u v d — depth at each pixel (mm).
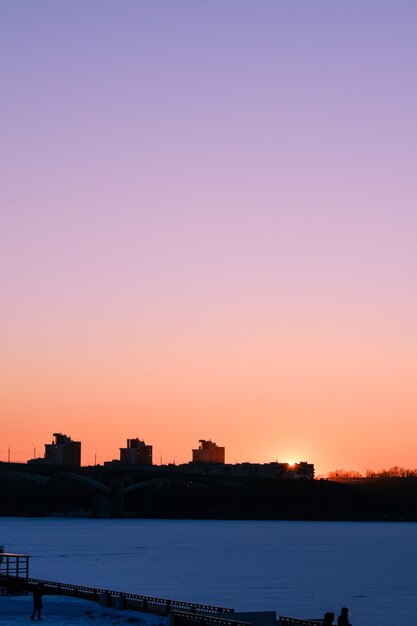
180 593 171250
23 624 89500
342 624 74062
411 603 160500
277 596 169125
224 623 77312
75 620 91500
